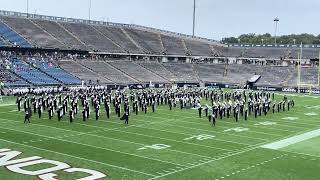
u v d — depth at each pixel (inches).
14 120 1408.7
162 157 976.3
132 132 1266.0
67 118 1473.9
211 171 873.5
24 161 905.5
